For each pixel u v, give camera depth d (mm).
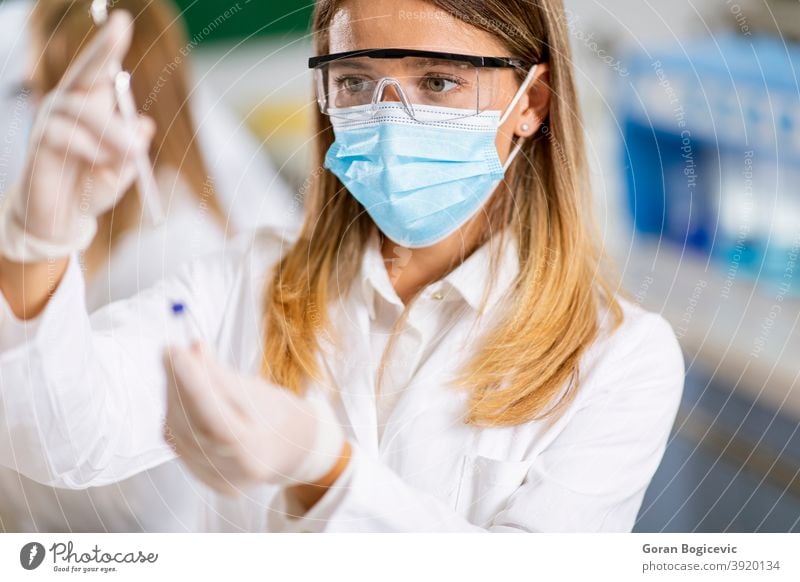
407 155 746
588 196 818
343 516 639
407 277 823
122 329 812
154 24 1127
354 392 793
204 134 1277
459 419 775
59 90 720
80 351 724
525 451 771
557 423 768
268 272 859
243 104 1463
